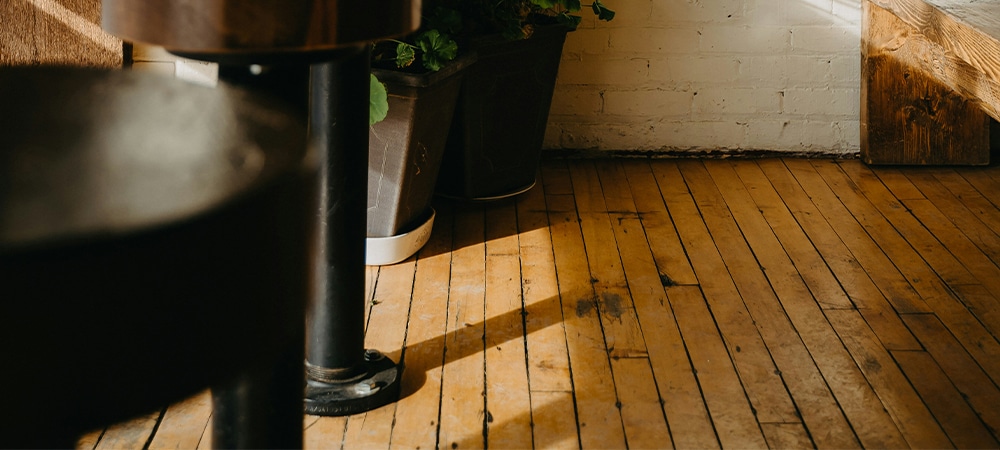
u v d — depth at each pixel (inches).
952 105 146.5
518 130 130.6
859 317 101.0
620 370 90.0
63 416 28.1
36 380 27.4
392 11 48.4
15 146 36.0
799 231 124.7
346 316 81.7
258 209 31.9
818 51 148.6
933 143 148.3
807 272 112.3
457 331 97.2
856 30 147.7
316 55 47.1
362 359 85.2
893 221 128.2
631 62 148.7
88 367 28.2
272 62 46.2
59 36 117.2
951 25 93.7
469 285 107.9
